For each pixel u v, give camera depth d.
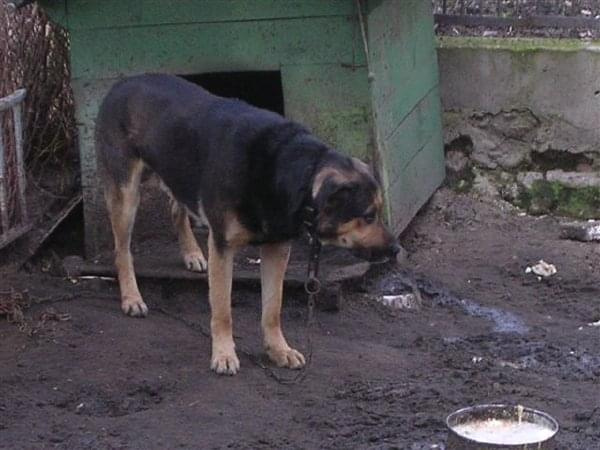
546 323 5.39
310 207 4.54
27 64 6.07
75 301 5.36
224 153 4.74
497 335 5.23
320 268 5.45
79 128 5.63
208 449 4.30
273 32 5.48
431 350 5.07
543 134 6.57
